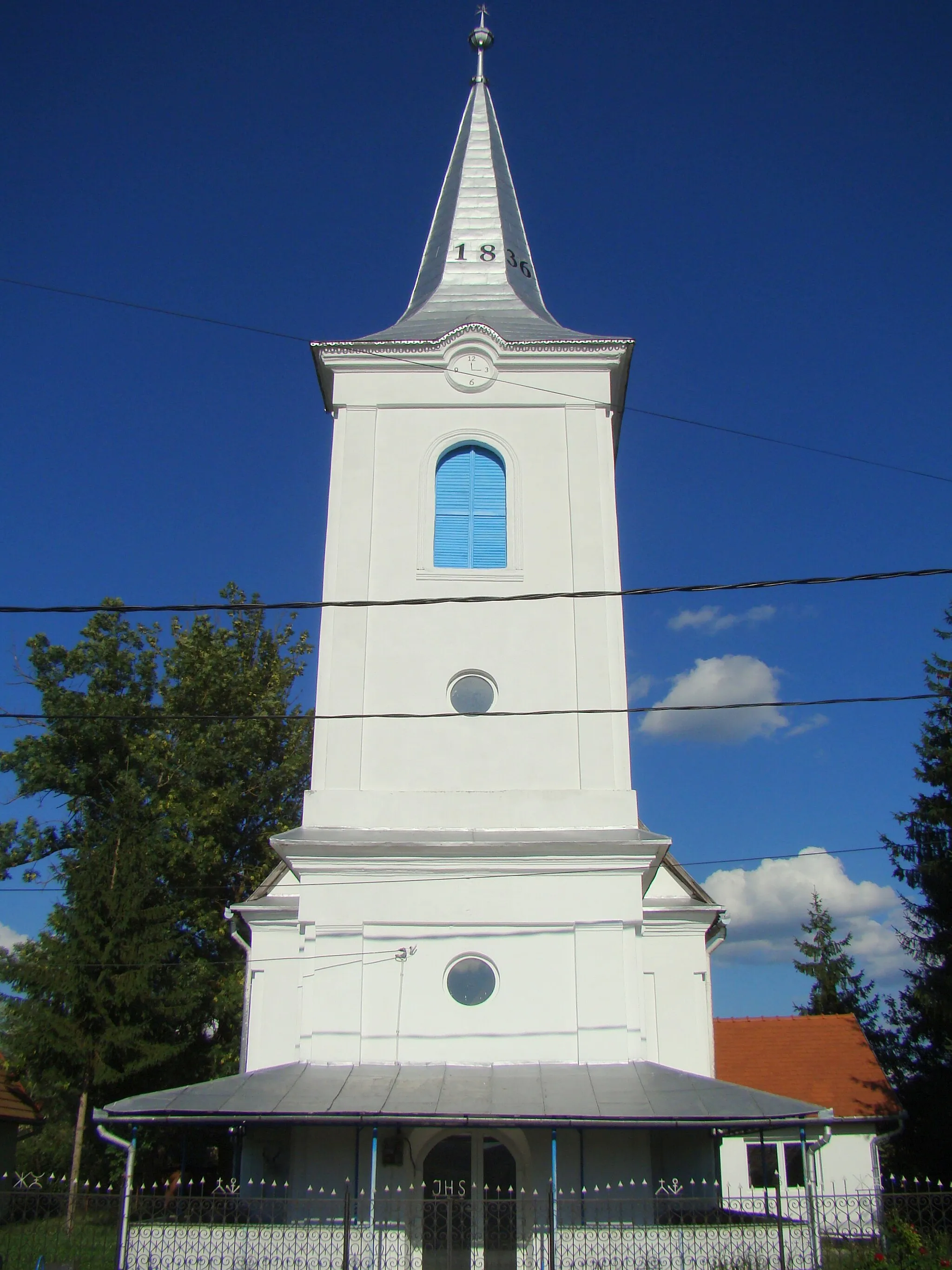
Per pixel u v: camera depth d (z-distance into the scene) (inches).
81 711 1428.4
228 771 1434.5
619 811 739.4
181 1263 594.9
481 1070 663.1
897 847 1153.4
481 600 549.0
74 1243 645.3
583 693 778.2
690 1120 577.9
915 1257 577.3
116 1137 645.9
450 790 748.6
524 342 877.8
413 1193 649.6
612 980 690.8
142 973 1051.9
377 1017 684.7
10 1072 1145.4
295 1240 602.2
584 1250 579.5
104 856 1110.4
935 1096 1165.1
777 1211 621.3
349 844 709.9
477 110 1157.7
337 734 762.8
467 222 1064.8
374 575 811.4
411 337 917.8
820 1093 1048.2
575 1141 651.5
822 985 1952.5
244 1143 730.8
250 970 950.4
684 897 962.7
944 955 1106.7
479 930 701.3
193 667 1488.7
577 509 834.2
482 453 860.0
